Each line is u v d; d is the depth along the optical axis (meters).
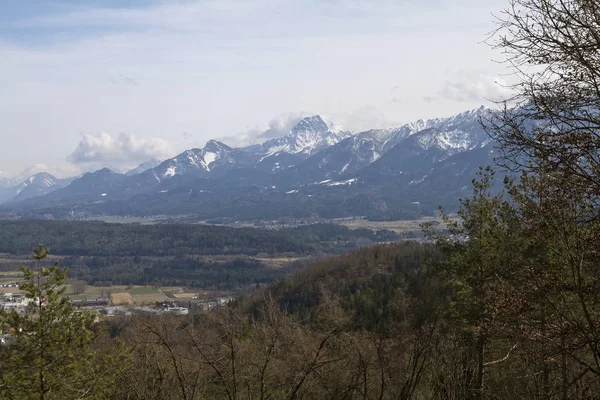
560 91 6.47
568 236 7.39
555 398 9.67
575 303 8.10
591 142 6.39
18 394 11.41
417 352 9.29
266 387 8.80
